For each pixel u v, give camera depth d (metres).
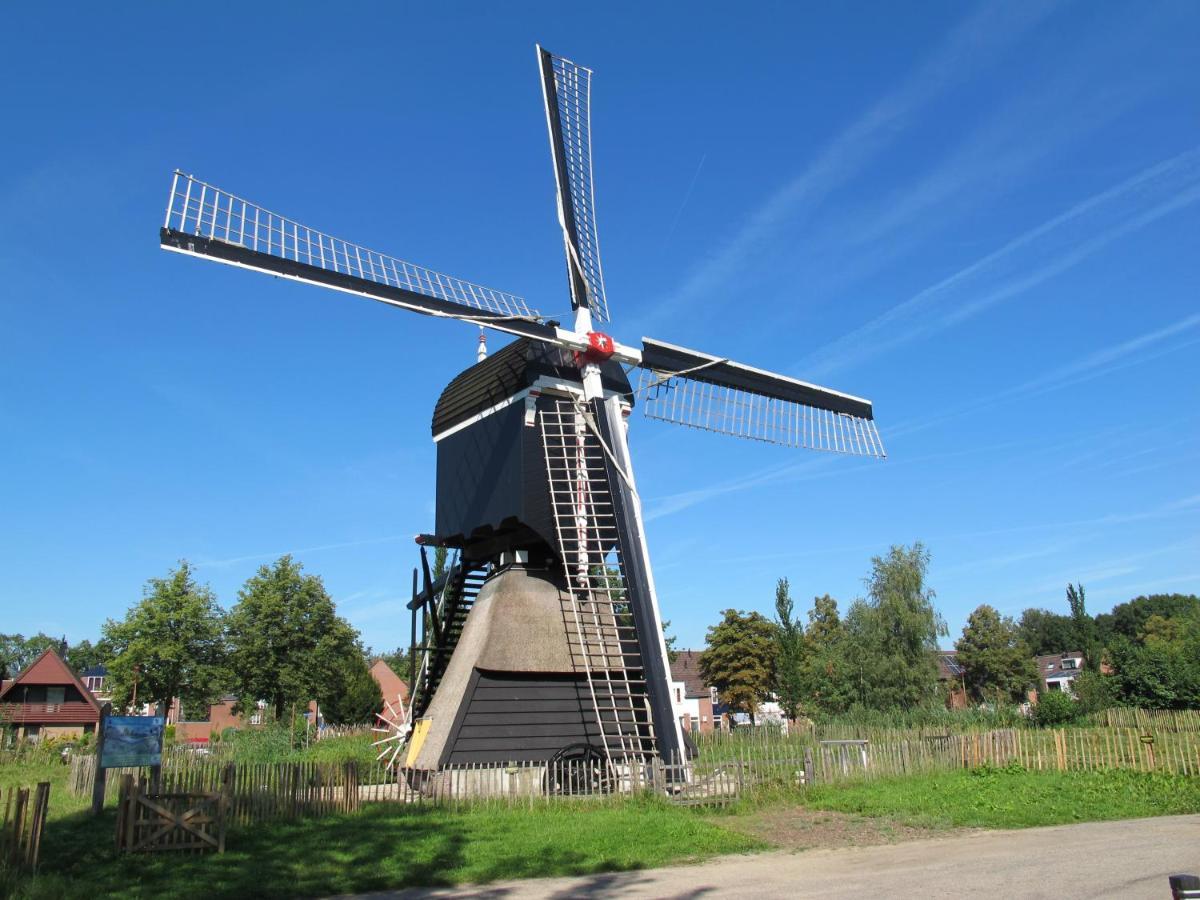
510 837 12.61
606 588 18.08
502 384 19.34
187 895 9.74
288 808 14.00
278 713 48.94
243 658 47.94
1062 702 36.84
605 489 18.72
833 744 19.22
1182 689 36.97
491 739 16.91
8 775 25.39
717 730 35.03
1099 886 9.60
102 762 14.71
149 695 46.84
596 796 16.16
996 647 74.50
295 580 50.31
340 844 12.20
